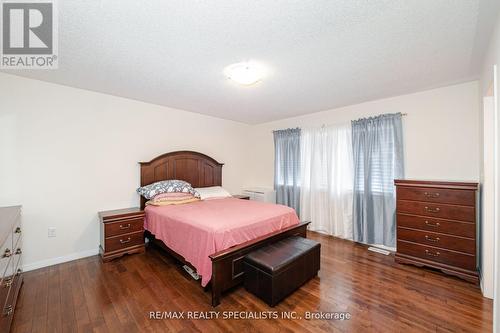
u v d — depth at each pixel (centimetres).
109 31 167
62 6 140
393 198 324
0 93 245
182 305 195
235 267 210
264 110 409
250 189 496
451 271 242
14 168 253
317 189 423
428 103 302
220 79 262
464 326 169
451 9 145
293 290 211
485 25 161
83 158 299
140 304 196
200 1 135
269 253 218
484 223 209
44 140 271
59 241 281
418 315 182
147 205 333
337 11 146
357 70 238
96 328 167
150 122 365
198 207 309
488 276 206
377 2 138
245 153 533
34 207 264
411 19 155
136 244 308
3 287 156
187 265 239
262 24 159
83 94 298
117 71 240
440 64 225
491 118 210
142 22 156
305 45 188
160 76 254
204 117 447
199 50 196
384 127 332
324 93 313
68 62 220
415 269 264
